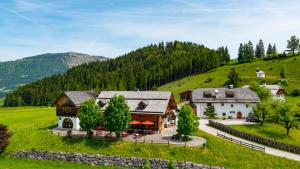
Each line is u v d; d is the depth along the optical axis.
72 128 88.62
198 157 65.19
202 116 112.81
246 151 67.50
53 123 97.12
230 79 195.00
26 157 72.75
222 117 112.00
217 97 114.06
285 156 65.75
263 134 87.56
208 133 81.88
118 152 68.94
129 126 78.69
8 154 73.88
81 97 91.94
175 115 95.88
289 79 199.50
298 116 107.56
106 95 93.12
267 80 195.62
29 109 161.50
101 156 68.44
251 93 115.69
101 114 77.81
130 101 86.69
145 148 69.12
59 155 71.06
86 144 73.06
